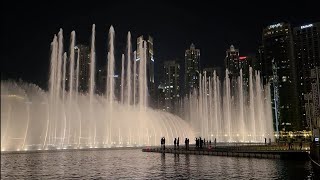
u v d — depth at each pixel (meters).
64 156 40.25
